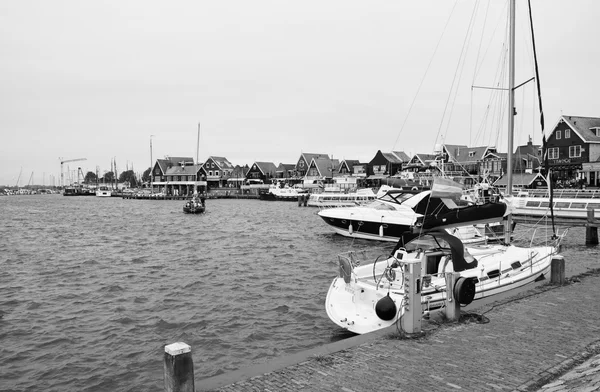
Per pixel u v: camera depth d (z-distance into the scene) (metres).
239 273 19.55
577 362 6.71
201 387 5.93
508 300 10.30
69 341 11.46
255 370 6.48
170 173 121.94
